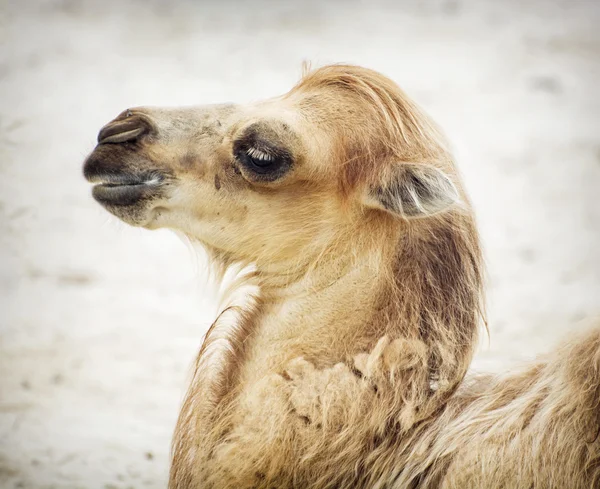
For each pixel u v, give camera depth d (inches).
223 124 784.9
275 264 766.5
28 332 1487.5
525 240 1939.0
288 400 694.5
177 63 2906.0
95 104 2561.5
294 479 687.1
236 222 778.8
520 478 650.2
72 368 1355.8
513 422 668.1
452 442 682.2
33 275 1727.4
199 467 719.1
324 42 3122.5
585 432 645.9
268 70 2869.1
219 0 3543.3
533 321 1480.1
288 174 749.9
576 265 1798.7
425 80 2864.2
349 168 743.1
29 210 1946.4
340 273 743.7
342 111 757.9
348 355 716.0
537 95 2787.9
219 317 790.5
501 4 3553.2
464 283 724.7
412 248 728.3
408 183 715.4
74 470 1037.2
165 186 784.9
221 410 727.7
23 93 2586.1
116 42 3061.0
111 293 1670.8
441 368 707.4
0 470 1029.8
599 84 2859.3
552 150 2445.9
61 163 2155.5
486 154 2410.2
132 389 1291.8
